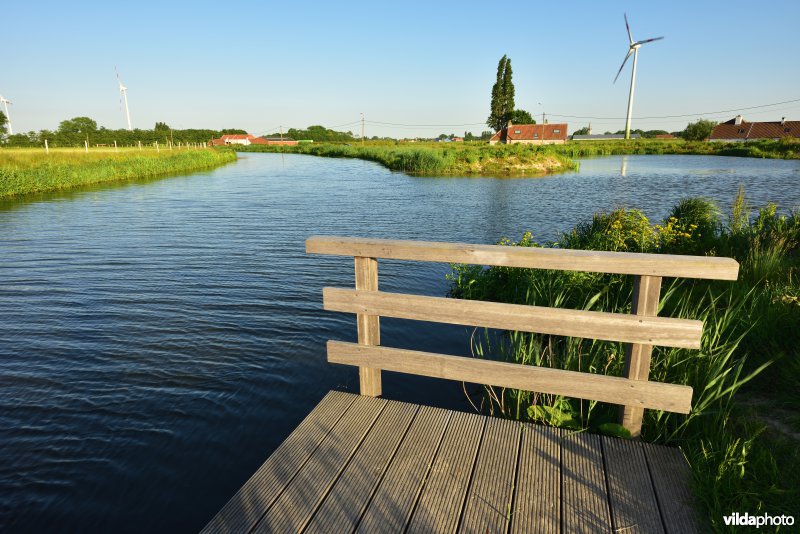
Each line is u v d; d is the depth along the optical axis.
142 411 3.86
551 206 16.94
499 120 78.25
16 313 6.12
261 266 8.62
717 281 5.56
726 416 2.70
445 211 15.90
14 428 3.62
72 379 4.40
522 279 6.17
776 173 29.89
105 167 26.42
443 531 2.04
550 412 3.01
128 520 2.72
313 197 19.83
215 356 4.87
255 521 2.11
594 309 5.21
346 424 2.86
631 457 2.49
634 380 2.53
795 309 3.97
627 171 33.38
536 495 2.24
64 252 9.65
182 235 11.56
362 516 2.13
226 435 3.54
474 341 5.18
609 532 2.01
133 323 5.79
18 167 21.27
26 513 2.76
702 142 72.12
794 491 2.11
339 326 5.68
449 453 2.56
